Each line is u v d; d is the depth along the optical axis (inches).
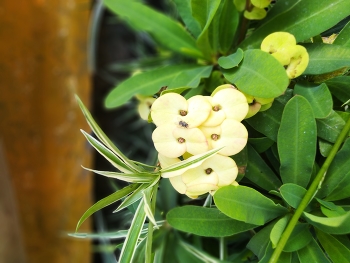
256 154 9.4
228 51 10.9
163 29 12.1
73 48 19.6
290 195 8.5
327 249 8.8
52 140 19.8
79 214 20.3
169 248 11.7
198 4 9.3
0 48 18.4
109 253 16.8
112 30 25.3
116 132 24.8
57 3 19.0
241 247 11.3
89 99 20.4
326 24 9.1
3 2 18.0
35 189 20.1
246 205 8.3
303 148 8.6
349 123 8.6
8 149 19.5
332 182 9.0
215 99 8.1
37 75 19.2
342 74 9.2
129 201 8.4
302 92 9.1
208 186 8.0
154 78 11.0
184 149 7.9
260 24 10.3
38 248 20.5
